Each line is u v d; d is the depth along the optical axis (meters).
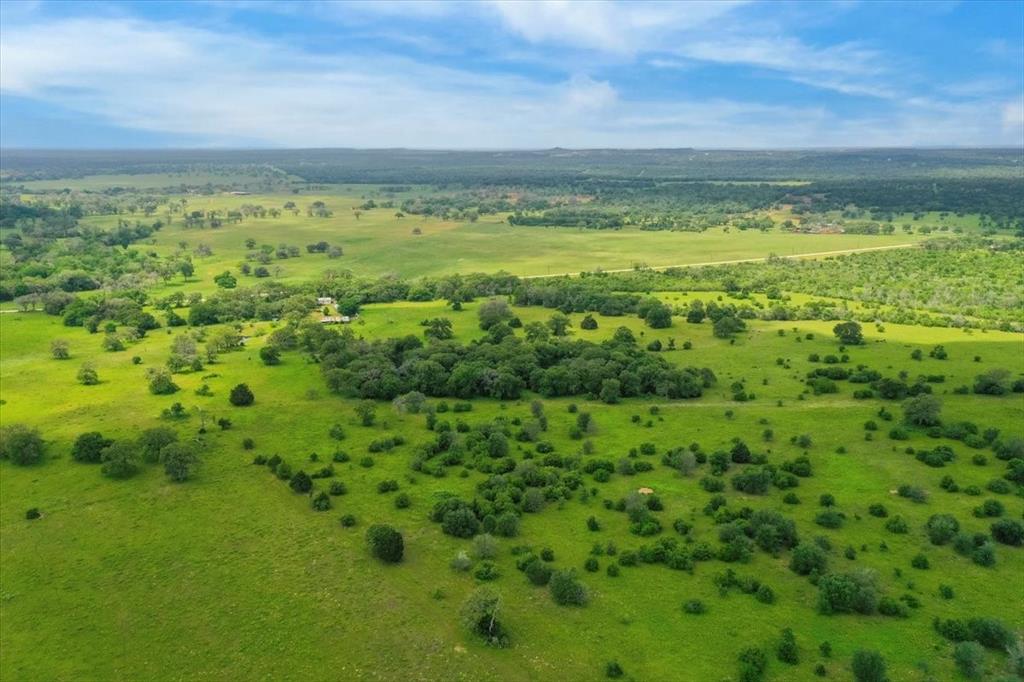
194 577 104.75
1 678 85.12
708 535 114.44
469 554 108.94
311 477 135.62
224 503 126.38
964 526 116.06
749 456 141.12
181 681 84.56
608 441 152.25
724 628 92.06
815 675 83.38
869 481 132.75
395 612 96.00
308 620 94.88
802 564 103.56
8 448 141.62
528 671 84.88
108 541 114.56
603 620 93.88
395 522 119.56
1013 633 88.44
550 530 116.69
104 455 138.12
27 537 116.06
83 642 91.56
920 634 90.44
